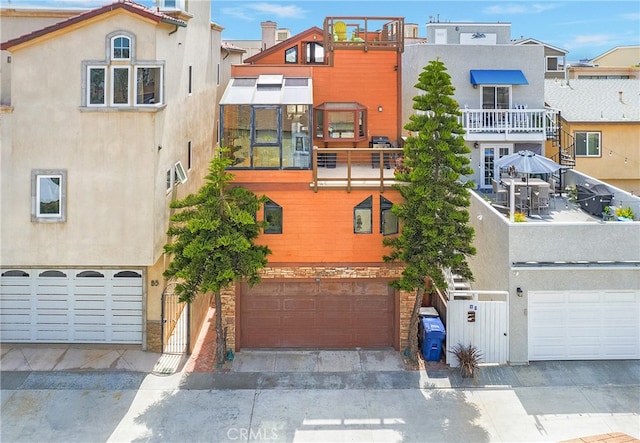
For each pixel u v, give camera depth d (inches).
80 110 621.9
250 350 724.7
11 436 522.9
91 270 706.2
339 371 665.0
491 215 733.9
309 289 724.7
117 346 716.0
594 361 683.4
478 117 948.0
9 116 621.6
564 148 1118.4
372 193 704.4
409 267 627.2
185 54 783.7
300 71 899.4
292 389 621.9
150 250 638.5
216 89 1039.6
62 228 636.1
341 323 730.2
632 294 677.9
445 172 639.8
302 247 711.1
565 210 820.0
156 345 709.3
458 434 535.5
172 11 723.4
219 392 613.3
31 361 674.2
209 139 968.3
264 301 724.7
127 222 634.8
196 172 867.4
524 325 671.1
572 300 677.3
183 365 675.4
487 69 970.7
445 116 639.1
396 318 721.6
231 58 1195.9
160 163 658.8
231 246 604.4
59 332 714.2
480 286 788.0
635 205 720.3
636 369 662.5
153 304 705.6
